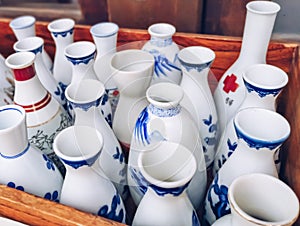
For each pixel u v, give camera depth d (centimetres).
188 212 33
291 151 44
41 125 42
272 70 41
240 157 35
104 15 67
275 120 34
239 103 47
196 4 59
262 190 30
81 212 32
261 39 46
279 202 29
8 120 35
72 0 68
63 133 34
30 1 70
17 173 35
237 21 60
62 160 32
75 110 39
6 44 67
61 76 57
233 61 55
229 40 54
